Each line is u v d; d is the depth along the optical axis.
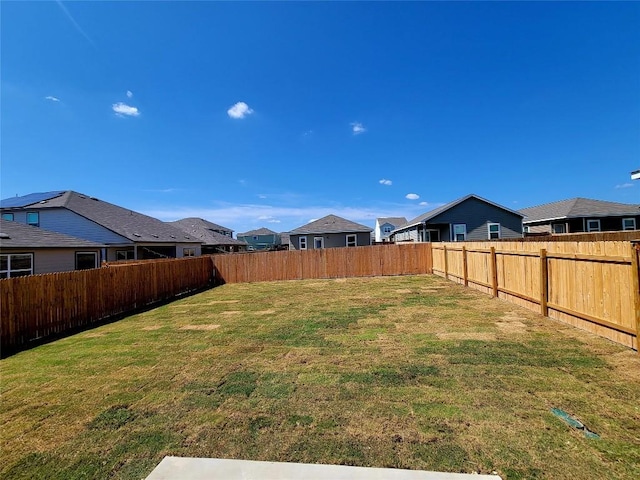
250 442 2.59
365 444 2.50
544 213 26.47
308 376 3.88
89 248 16.94
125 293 9.28
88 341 6.16
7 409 3.36
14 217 21.61
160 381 3.93
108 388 3.80
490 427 2.66
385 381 3.64
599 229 23.69
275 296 10.79
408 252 16.02
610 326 4.62
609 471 2.10
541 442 2.43
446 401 3.12
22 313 6.19
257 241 52.97
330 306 8.40
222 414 3.06
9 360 5.18
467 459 2.27
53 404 3.43
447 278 13.09
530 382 3.45
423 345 4.85
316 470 2.19
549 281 6.15
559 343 4.66
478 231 22.97
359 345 4.99
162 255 25.64
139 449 2.57
